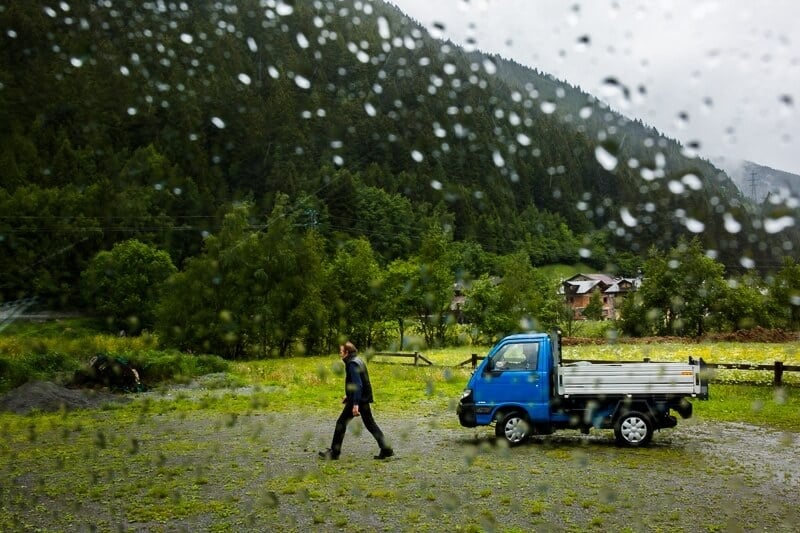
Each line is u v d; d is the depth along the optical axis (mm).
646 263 39438
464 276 45562
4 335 40281
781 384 14766
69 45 59375
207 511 5246
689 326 38594
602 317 49781
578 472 6602
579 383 8086
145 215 51375
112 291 47344
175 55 59781
